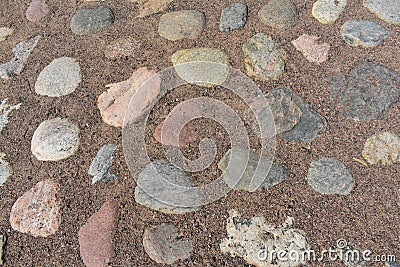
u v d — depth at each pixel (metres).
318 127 1.72
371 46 1.93
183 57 1.98
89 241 1.54
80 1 2.36
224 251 1.48
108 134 1.80
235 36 2.03
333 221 1.51
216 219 1.54
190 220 1.55
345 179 1.59
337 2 2.12
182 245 1.50
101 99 1.90
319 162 1.64
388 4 2.07
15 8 2.45
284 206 1.55
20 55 2.18
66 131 1.82
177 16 2.14
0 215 1.66
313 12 2.09
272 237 1.49
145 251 1.50
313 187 1.59
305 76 1.87
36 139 1.81
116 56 2.05
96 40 2.14
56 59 2.10
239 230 1.51
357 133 1.70
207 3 2.21
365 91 1.79
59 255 1.54
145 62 2.00
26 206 1.66
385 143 1.66
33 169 1.76
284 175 1.62
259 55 1.94
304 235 1.49
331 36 1.99
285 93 1.81
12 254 1.57
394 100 1.76
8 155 1.83
